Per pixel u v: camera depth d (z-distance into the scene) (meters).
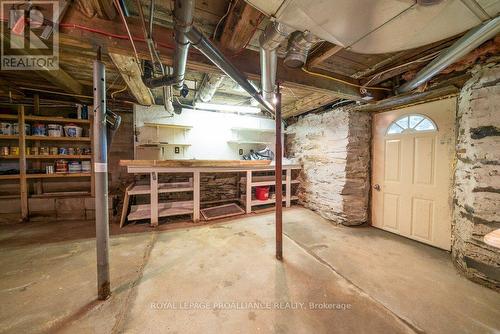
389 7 0.93
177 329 1.32
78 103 3.49
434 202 2.50
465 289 1.72
